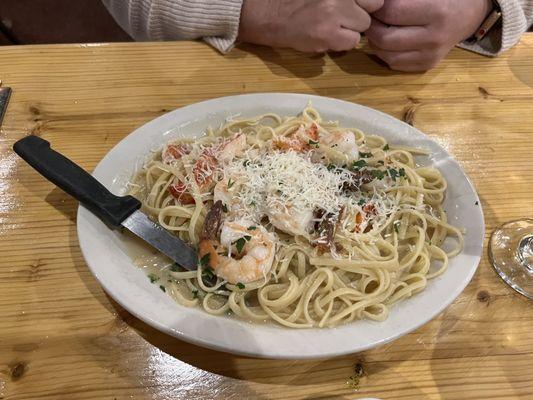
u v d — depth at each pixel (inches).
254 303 13.0
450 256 13.1
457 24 18.6
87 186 12.8
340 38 18.6
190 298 12.4
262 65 18.9
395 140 16.1
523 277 13.0
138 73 17.9
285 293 12.9
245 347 10.2
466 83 18.8
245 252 12.6
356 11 18.6
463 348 11.6
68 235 13.2
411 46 18.3
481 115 17.6
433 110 17.7
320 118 16.6
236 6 18.4
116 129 16.1
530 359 11.5
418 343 11.7
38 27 36.3
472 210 13.7
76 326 11.5
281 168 13.8
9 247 12.8
